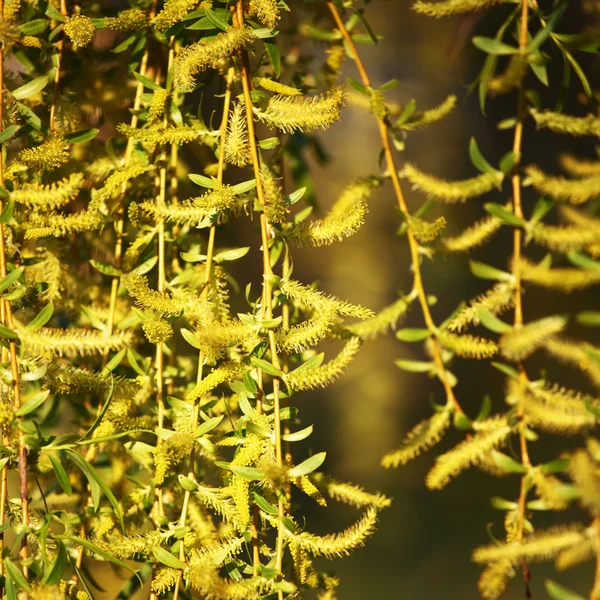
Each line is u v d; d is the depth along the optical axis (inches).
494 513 132.3
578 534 59.6
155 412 62.3
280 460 60.1
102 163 63.1
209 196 60.7
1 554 60.1
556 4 61.5
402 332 61.1
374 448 162.2
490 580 60.0
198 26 61.4
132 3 63.1
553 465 60.3
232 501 61.2
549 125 60.9
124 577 64.8
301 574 60.9
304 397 187.9
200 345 60.7
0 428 60.7
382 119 62.2
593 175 60.8
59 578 60.1
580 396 60.2
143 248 62.7
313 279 209.0
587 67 64.6
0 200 60.7
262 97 61.0
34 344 60.5
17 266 61.6
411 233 61.5
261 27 61.7
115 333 62.7
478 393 173.6
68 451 60.6
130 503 62.7
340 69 64.2
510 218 60.6
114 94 64.4
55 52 62.7
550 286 60.4
